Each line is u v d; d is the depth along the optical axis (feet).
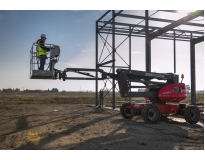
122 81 38.99
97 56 69.67
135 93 40.09
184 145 23.70
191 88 80.89
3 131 30.96
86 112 55.77
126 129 32.19
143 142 24.47
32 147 22.66
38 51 31.60
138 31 67.72
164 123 38.52
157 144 23.94
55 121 39.81
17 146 23.11
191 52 79.77
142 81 40.24
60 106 75.66
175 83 42.83
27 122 38.86
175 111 42.24
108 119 42.65
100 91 68.74
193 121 39.17
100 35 67.31
